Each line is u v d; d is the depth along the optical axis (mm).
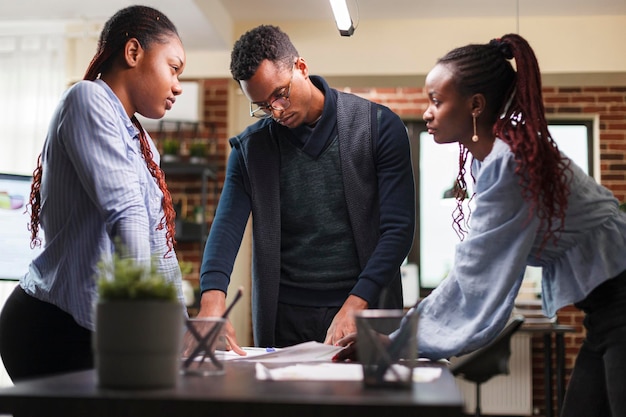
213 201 6957
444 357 1815
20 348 1866
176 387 1229
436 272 7684
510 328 2312
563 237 1811
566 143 7734
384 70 6379
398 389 1220
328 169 2467
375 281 2270
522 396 7309
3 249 3189
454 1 6027
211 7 5887
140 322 1187
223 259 2391
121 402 1122
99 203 1790
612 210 1837
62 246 1868
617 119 7527
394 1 6035
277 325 2467
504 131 1872
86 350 1859
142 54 1993
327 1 6078
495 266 1783
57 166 1880
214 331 1432
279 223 2477
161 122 6902
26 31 6418
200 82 6953
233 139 2557
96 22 6164
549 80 6582
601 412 1850
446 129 1999
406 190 2436
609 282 1799
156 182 2070
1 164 6375
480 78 1944
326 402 1093
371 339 1236
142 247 1766
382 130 2473
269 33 2398
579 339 7410
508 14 6273
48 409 1132
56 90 6395
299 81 2410
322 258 2457
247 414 1104
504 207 1780
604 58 6242
